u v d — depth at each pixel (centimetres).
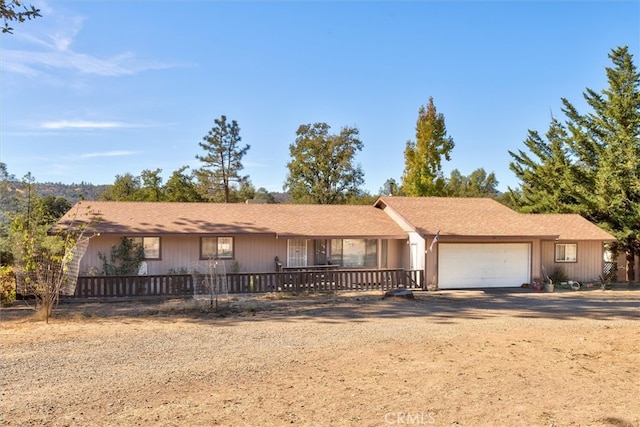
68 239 1567
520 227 2588
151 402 752
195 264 2347
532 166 4006
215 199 5944
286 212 2744
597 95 3525
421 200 2973
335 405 738
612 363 983
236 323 1441
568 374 904
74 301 1873
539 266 2547
